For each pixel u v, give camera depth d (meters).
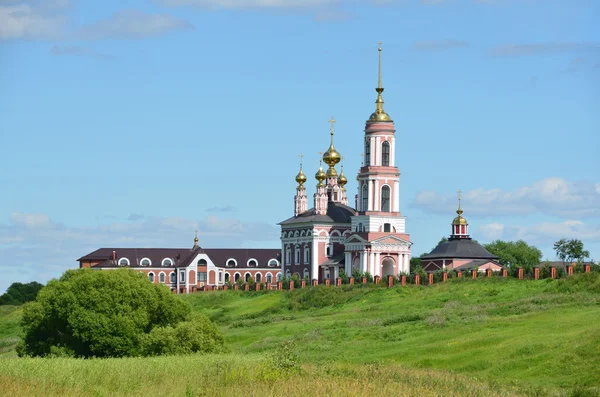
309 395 80.56
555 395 90.06
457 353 115.00
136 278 148.38
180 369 98.81
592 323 118.00
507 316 133.00
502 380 100.69
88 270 156.38
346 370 96.44
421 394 83.12
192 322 138.25
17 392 83.31
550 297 141.62
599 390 91.31
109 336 139.88
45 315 145.12
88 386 89.62
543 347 109.06
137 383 91.88
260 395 81.12
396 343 126.06
